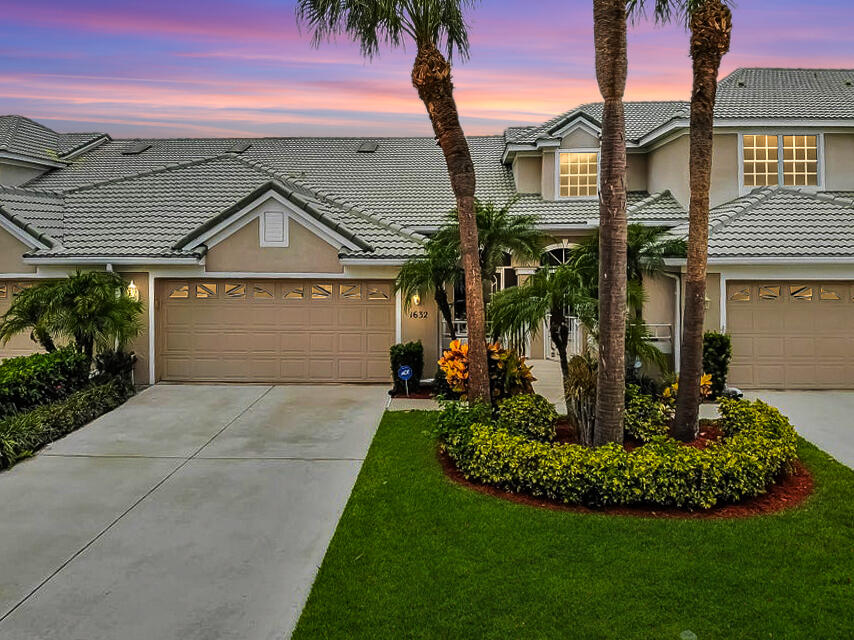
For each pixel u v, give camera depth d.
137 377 15.16
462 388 11.73
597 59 8.27
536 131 20.75
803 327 14.44
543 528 7.00
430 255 13.45
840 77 20.89
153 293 15.09
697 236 9.29
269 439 10.88
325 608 5.55
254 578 6.23
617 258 8.38
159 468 9.43
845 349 14.39
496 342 11.93
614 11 8.14
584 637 5.07
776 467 8.20
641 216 17.47
